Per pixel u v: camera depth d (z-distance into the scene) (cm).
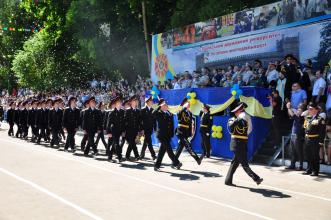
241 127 998
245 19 2034
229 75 1811
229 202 858
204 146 1533
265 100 1480
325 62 1694
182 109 1289
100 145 1969
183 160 1474
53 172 1190
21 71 3800
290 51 1833
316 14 1728
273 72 1602
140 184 1033
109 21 3203
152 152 1472
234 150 1004
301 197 914
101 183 1038
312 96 1421
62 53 3791
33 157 1498
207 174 1186
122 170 1244
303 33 1778
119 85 2869
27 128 2216
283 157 1345
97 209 795
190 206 821
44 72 3778
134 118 1446
